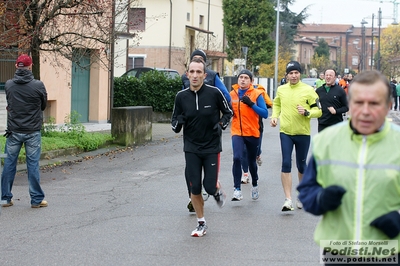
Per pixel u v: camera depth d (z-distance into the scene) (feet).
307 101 28.84
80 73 72.54
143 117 58.54
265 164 45.57
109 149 52.49
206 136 24.13
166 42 147.13
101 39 50.60
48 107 66.64
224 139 63.31
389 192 11.29
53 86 66.03
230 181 38.04
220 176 39.88
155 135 65.67
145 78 82.48
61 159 45.91
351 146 11.56
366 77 11.31
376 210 11.31
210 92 24.06
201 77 23.91
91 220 27.30
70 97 69.31
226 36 170.09
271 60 171.22
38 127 29.94
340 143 11.71
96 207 30.17
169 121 82.48
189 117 24.02
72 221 27.12
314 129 76.74
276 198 32.68
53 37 48.11
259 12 167.32
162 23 147.02
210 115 23.94
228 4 167.32
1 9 44.60
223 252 22.09
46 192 34.19
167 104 81.87
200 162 24.38
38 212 28.99
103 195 33.37
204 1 165.89
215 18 174.19
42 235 24.62
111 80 75.31
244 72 30.50
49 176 39.52
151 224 26.50
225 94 28.73
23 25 45.96
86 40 54.80
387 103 11.33
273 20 169.07
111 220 27.30
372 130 11.42
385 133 11.44
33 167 29.84
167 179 38.81
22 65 29.40
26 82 29.50
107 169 42.88
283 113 29.17
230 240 23.82
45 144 46.19
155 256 21.57
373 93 11.19
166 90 81.92
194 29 155.02
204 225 24.66
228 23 168.25
